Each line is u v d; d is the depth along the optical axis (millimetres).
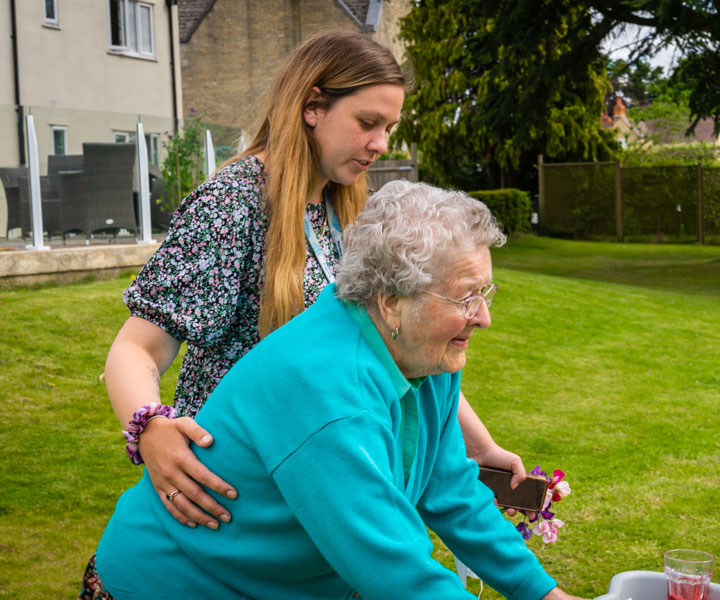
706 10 13836
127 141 10500
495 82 19219
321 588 1588
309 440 1402
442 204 1471
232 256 1856
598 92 23016
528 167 25016
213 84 27516
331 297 1569
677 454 5121
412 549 1388
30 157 9430
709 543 3850
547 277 12422
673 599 1837
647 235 22953
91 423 5238
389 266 1452
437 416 1691
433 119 22734
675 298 11602
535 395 6391
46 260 8961
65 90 16625
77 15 16859
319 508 1396
